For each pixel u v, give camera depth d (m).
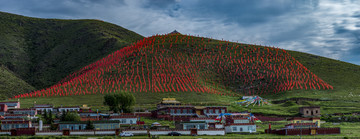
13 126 137.50
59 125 136.38
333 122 183.00
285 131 136.62
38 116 178.12
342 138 126.38
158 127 141.12
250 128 143.88
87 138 121.19
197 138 123.38
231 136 131.50
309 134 137.38
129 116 158.12
